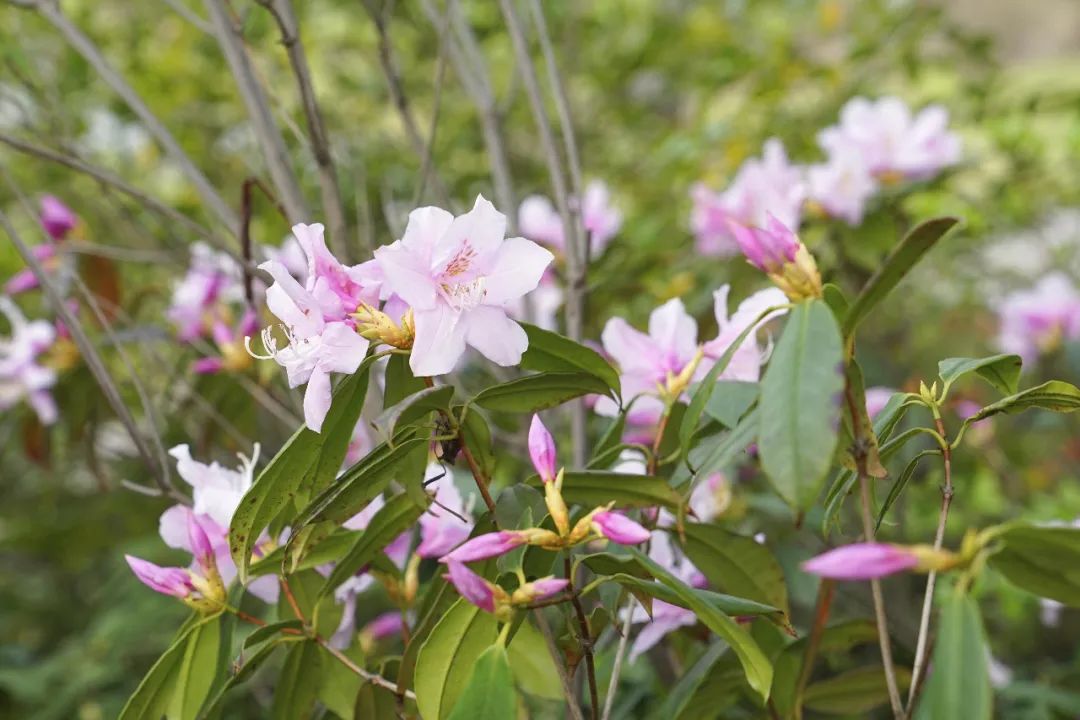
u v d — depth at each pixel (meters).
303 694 0.94
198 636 0.91
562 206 1.09
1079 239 2.17
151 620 1.66
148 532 1.78
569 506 0.89
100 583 2.17
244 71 1.08
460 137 2.00
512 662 0.93
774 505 1.17
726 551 0.91
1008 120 1.93
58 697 1.61
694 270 1.43
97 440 1.42
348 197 1.74
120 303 1.38
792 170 1.35
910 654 0.99
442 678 0.85
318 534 0.88
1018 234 2.20
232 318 1.30
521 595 0.81
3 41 1.45
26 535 1.82
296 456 0.86
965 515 1.79
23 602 2.16
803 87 2.11
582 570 0.95
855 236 1.31
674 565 0.98
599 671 1.09
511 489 0.88
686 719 0.98
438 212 0.83
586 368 0.89
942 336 2.02
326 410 0.83
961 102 2.00
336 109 2.07
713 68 2.08
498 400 0.88
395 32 2.15
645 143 2.32
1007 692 1.18
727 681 0.97
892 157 1.36
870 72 2.02
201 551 0.90
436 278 0.83
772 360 0.79
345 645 0.95
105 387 1.02
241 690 1.47
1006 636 1.69
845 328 0.81
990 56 2.03
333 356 0.82
